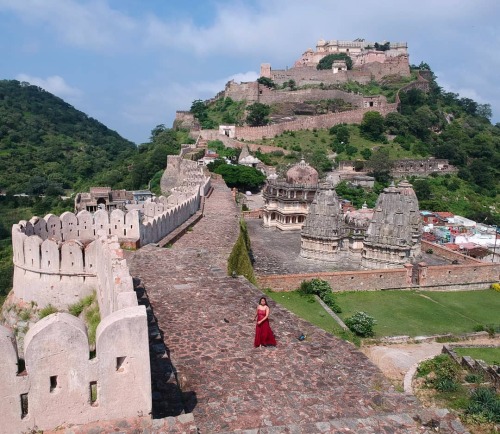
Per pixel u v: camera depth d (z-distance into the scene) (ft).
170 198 192.95
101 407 40.04
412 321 164.14
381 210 210.38
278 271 201.77
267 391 52.75
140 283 86.58
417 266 204.44
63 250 105.29
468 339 149.28
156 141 534.78
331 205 219.41
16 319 108.68
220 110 618.03
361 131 565.53
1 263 259.80
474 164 521.65
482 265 209.67
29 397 37.78
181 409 46.09
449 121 650.02
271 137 533.55
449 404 91.97
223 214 194.80
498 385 101.14
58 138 653.71
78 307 104.73
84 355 38.93
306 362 59.72
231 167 378.73
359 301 181.16
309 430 43.39
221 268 99.66
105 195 343.67
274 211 282.77
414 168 503.61
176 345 62.85
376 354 124.57
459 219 358.23
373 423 44.88
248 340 65.10
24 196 442.91
